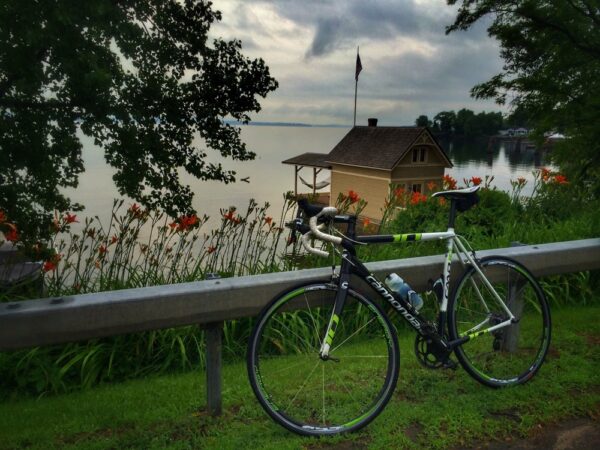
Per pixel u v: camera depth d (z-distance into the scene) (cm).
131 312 272
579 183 1152
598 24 1395
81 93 803
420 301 315
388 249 611
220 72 1045
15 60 712
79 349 430
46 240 715
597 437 296
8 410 355
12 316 251
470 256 351
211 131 1070
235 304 298
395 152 4656
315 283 297
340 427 295
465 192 339
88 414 332
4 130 752
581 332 464
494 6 1473
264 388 290
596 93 1451
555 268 408
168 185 1066
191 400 340
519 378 356
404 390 351
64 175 845
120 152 957
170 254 543
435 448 284
